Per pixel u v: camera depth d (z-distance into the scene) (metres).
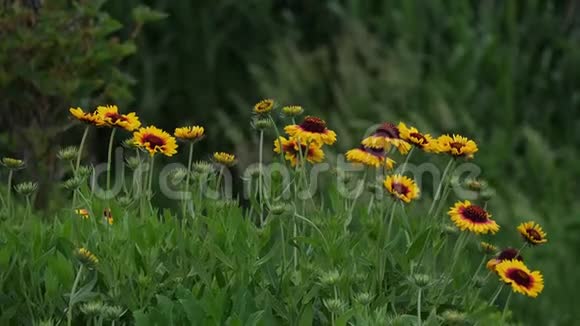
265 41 16.19
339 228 5.89
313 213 6.20
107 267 5.28
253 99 15.80
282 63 14.70
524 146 14.47
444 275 5.90
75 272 5.49
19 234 5.76
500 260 6.02
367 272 5.87
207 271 5.51
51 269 5.30
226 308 5.21
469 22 16.25
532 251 11.89
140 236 5.50
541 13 16.16
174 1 15.82
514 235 12.04
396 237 5.93
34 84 9.30
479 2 16.50
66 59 9.49
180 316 5.10
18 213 7.09
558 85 15.13
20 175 9.50
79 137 12.07
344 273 5.41
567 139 14.85
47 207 9.36
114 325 5.20
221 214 5.97
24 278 5.49
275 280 5.57
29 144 9.47
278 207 5.61
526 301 10.91
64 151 5.80
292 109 6.04
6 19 9.30
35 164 9.48
